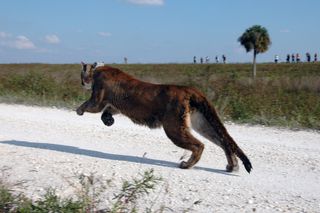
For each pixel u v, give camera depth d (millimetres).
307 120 14141
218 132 8328
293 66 62250
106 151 9922
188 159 9281
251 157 9703
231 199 6766
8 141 10578
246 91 19422
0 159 8703
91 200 5910
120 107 9148
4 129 12109
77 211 5559
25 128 12305
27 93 19266
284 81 24500
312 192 7320
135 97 8906
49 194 5977
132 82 9070
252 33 45125
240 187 7418
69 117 14281
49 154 9281
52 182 7289
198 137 11375
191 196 6805
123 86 9094
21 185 7043
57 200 5746
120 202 5848
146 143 10797
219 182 7656
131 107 9000
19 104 17438
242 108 15312
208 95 18375
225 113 15500
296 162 9305
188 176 7961
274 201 6754
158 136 11555
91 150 9961
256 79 24797
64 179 7414
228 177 8070
